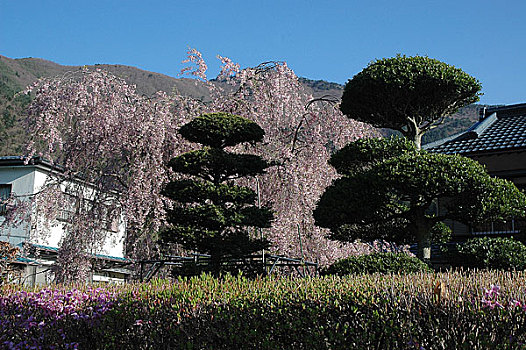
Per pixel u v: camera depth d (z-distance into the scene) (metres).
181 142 12.43
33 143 11.37
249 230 11.81
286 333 4.65
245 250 9.71
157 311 5.60
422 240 10.05
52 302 6.67
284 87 12.72
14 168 15.54
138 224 11.49
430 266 9.82
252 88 12.82
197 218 9.68
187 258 10.67
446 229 12.05
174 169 10.18
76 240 11.16
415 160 9.52
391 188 9.48
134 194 11.01
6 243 11.66
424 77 10.73
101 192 11.95
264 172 10.62
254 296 5.07
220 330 5.04
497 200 9.22
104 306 6.25
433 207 14.12
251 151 12.66
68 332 6.39
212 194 9.74
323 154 12.58
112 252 16.55
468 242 10.73
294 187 11.23
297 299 4.73
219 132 10.13
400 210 10.66
